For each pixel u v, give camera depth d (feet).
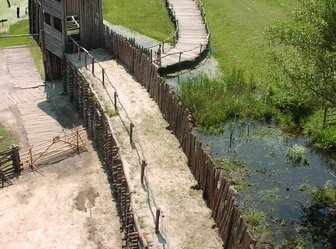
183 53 127.44
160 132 88.63
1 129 100.99
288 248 70.54
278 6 162.50
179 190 74.33
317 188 83.05
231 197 61.46
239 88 108.17
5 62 130.21
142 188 74.38
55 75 121.60
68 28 126.82
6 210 79.25
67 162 90.79
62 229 75.72
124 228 73.82
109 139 85.15
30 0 139.54
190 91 104.73
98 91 99.30
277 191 81.92
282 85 94.58
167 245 64.54
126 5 163.43
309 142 95.55
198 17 152.66
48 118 105.50
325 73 74.59
